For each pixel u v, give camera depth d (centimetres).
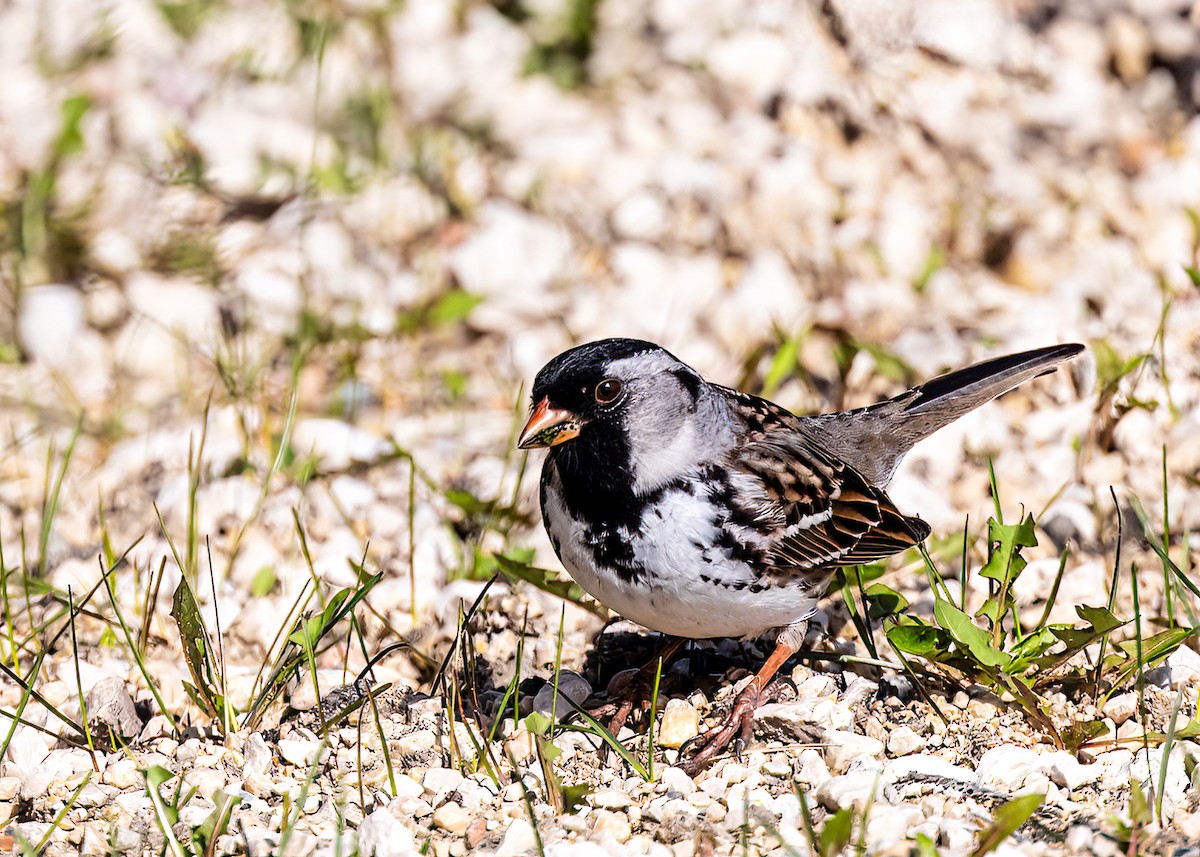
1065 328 1219
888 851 669
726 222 1384
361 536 1059
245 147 1494
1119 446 1073
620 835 708
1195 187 1400
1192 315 1237
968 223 1388
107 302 1332
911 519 868
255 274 1355
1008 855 659
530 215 1431
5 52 1599
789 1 1566
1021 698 783
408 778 772
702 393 809
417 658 915
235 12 1630
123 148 1489
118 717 834
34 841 724
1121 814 700
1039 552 988
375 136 1505
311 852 698
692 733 813
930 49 1488
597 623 923
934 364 1200
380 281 1379
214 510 1065
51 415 1227
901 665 855
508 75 1603
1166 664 827
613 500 775
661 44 1625
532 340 1298
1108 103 1485
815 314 1288
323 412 1244
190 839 711
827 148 1470
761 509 781
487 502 1067
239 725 837
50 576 1016
